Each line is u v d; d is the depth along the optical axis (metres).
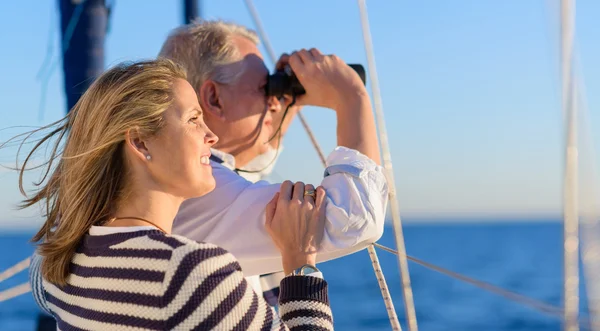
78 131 1.17
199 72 1.65
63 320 1.20
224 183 1.52
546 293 25.75
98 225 1.17
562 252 0.97
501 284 28.72
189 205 1.51
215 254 1.06
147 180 1.16
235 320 1.04
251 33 1.74
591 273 0.94
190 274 1.03
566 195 0.97
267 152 1.74
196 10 2.59
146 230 1.09
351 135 1.57
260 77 1.69
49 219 1.26
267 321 1.10
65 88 2.16
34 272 1.34
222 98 1.66
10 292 1.94
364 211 1.39
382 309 20.05
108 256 1.10
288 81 1.69
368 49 1.72
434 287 24.78
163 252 1.04
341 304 21.08
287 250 1.37
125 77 1.15
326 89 1.62
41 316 2.20
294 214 1.37
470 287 25.11
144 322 1.03
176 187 1.17
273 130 1.76
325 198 1.41
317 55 1.65
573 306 0.96
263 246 1.47
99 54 2.17
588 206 0.96
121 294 1.06
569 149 0.97
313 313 1.23
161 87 1.16
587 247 0.95
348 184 1.42
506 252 51.44
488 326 18.42
